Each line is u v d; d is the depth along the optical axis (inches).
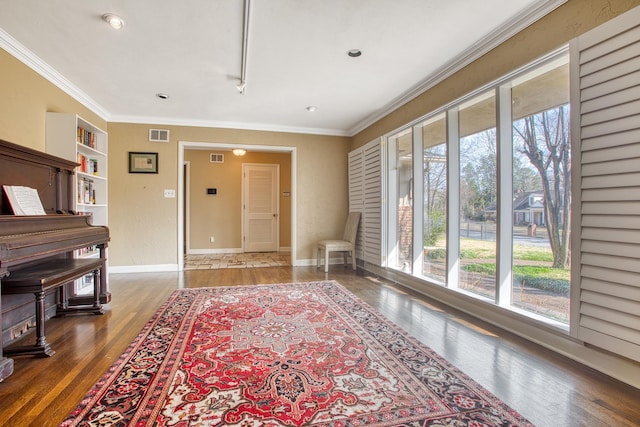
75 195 118.3
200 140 195.6
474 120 114.8
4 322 83.7
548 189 87.7
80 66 119.7
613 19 65.3
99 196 160.7
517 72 91.0
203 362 74.0
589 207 70.5
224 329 94.9
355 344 84.2
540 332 84.7
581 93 71.8
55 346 83.4
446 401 58.9
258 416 54.4
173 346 83.0
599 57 68.0
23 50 105.0
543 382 65.5
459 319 104.3
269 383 65.0
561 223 84.5
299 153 213.6
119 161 184.4
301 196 214.2
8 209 83.8
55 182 107.3
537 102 91.0
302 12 87.7
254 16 89.4
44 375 68.4
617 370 66.8
